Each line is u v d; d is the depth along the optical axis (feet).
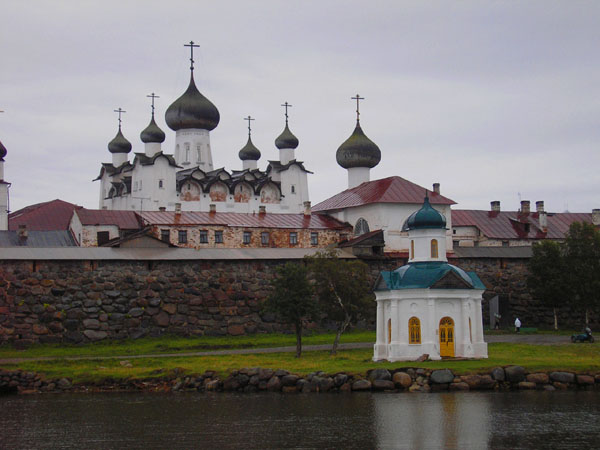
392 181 364.58
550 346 243.60
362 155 410.11
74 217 343.67
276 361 225.97
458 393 196.13
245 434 160.76
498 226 402.31
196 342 272.92
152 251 289.12
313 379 203.00
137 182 409.90
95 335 270.87
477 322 224.12
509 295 326.03
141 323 277.85
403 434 158.51
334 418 171.63
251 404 187.42
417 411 175.94
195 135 437.17
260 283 295.28
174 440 157.89
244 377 208.44
